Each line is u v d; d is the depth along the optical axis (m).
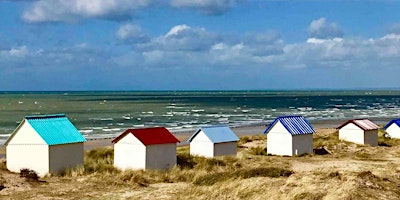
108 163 38.47
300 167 40.53
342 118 123.00
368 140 56.84
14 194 25.92
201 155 43.66
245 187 23.73
